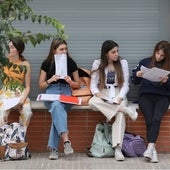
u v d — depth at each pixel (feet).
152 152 22.75
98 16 26.23
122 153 23.80
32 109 24.58
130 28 26.30
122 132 23.13
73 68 24.34
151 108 23.56
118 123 23.11
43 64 24.25
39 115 24.77
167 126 24.70
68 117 24.72
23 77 23.56
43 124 24.79
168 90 23.80
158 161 23.04
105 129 24.02
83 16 26.23
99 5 26.18
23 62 23.58
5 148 22.85
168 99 23.85
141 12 26.23
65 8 26.17
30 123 24.77
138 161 22.99
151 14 26.23
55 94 23.61
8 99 23.61
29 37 11.81
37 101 25.50
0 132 23.09
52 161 22.97
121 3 26.17
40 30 26.22
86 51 26.37
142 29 26.30
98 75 24.35
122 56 26.40
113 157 23.71
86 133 24.81
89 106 24.04
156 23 26.27
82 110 24.67
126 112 23.20
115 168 21.72
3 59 11.63
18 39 11.68
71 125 24.77
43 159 23.35
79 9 26.18
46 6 26.14
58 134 22.95
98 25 26.30
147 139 23.41
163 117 24.62
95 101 23.58
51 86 24.04
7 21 11.91
